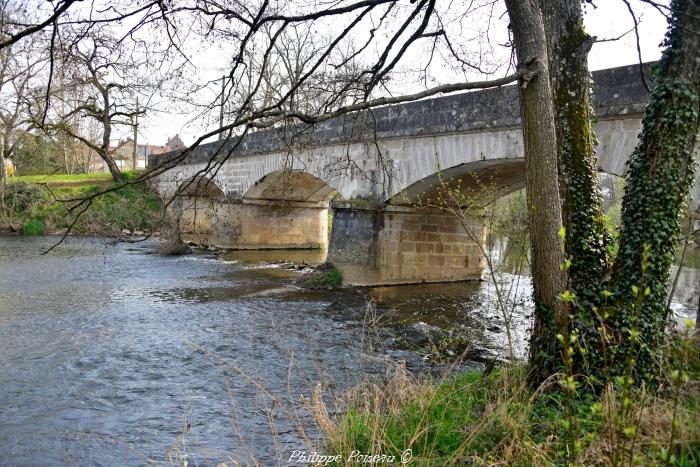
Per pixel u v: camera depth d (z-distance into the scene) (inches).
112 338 436.8
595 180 236.2
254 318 517.3
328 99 267.3
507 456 156.9
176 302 590.2
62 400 307.4
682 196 211.8
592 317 212.5
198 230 1224.8
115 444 252.7
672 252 212.8
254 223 1145.4
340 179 743.1
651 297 209.9
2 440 257.3
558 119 236.7
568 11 236.5
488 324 494.9
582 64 235.1
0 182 721.6
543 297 212.1
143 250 1067.9
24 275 732.7
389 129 650.2
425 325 494.0
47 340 428.5
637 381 200.7
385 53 250.2
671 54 212.5
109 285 685.3
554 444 160.2
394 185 659.4
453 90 180.9
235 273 815.7
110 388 327.0
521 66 194.4
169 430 267.6
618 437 120.7
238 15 221.5
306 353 394.9
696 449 129.9
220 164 203.3
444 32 276.7
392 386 239.1
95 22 205.3
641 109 409.1
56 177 1547.7
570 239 229.3
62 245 1056.8
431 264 759.1
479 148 548.4
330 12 213.8
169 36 230.1
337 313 547.5
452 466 159.6
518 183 665.6
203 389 324.5
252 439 249.4
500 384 221.3
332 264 733.3
